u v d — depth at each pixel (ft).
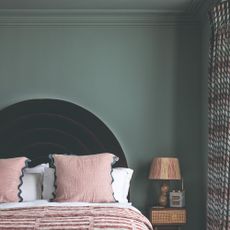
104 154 14.47
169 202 15.48
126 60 16.24
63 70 16.17
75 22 16.22
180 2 15.14
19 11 15.80
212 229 13.56
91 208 12.02
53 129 15.98
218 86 13.21
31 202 13.39
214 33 13.67
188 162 16.01
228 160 12.36
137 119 16.11
